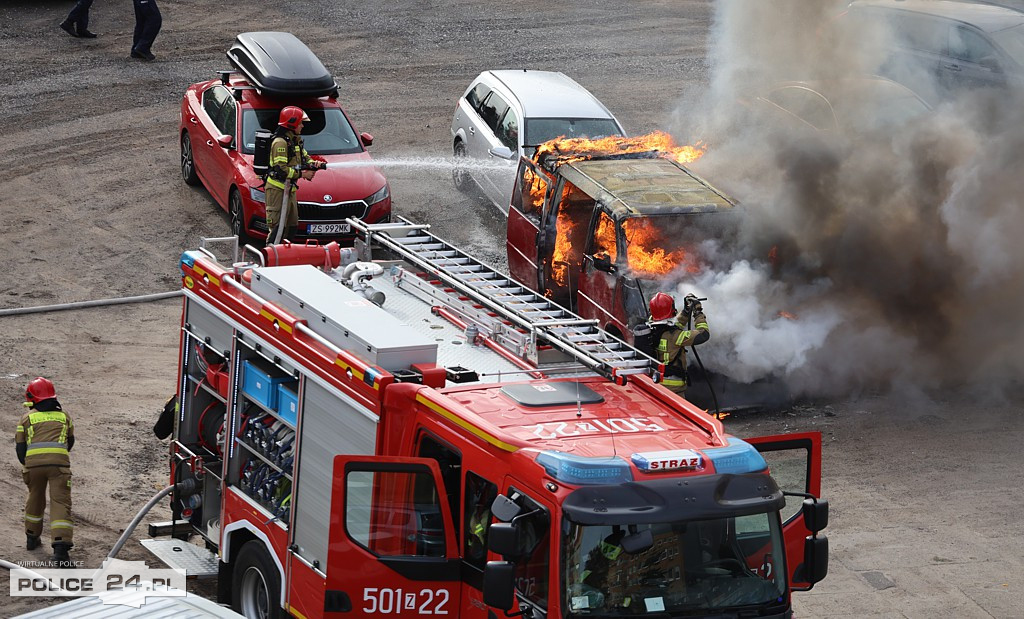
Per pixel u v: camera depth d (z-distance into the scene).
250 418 14.42
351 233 27.00
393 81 41.09
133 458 19.16
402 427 11.97
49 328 23.73
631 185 22.20
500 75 30.91
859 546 17.31
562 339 13.42
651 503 10.47
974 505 18.62
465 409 11.56
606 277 21.06
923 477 19.52
